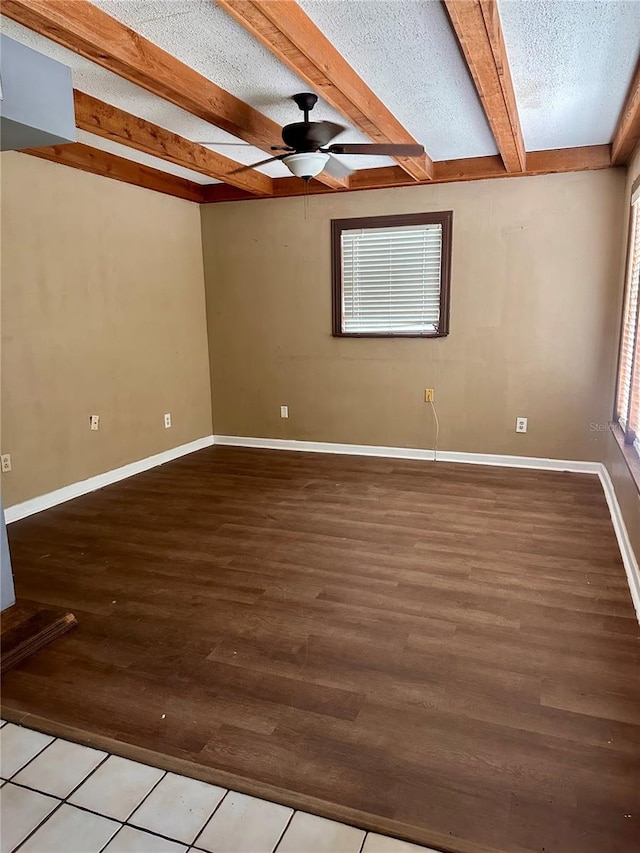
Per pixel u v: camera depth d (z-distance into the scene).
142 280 4.81
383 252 4.96
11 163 3.59
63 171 3.97
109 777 1.69
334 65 2.50
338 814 1.54
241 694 2.04
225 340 5.70
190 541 3.38
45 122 2.28
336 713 1.94
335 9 2.13
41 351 3.89
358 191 4.93
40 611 2.50
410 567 3.00
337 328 5.23
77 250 4.13
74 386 4.18
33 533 3.52
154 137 3.56
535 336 4.67
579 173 4.33
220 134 3.77
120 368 4.62
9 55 2.12
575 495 4.11
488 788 1.62
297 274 5.29
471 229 4.67
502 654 2.24
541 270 4.55
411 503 3.98
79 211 4.12
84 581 2.90
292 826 1.51
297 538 3.41
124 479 4.67
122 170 4.35
